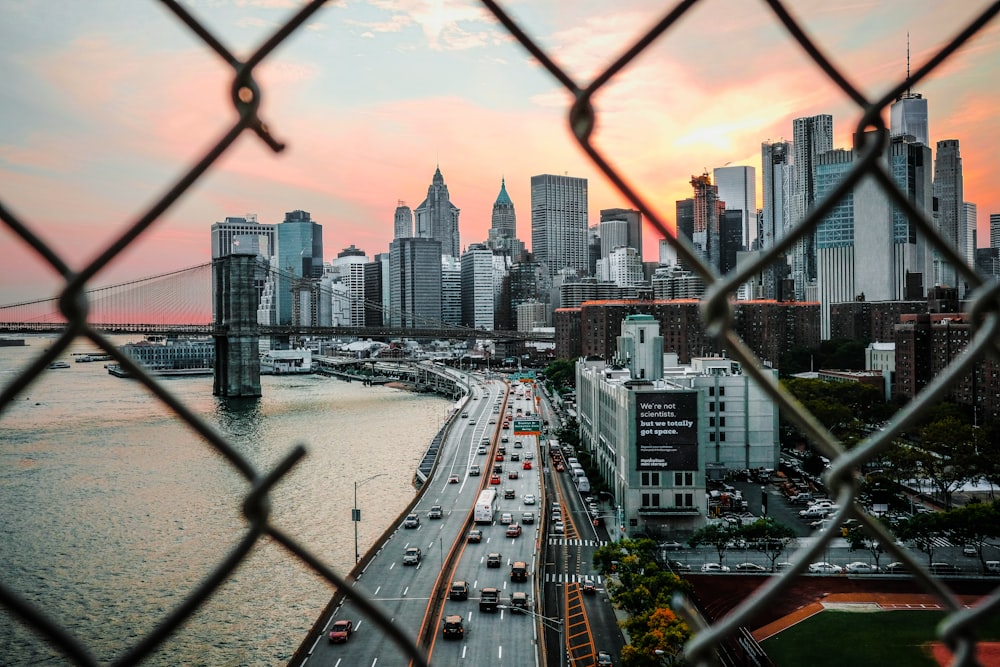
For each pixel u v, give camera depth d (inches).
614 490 2362.2
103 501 2469.2
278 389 7386.8
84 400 5689.0
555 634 1364.4
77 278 94.3
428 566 1638.8
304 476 2997.0
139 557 1921.8
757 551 1846.7
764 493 2185.0
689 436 2014.0
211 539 2062.0
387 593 1456.7
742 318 5925.2
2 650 1443.2
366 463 3280.0
